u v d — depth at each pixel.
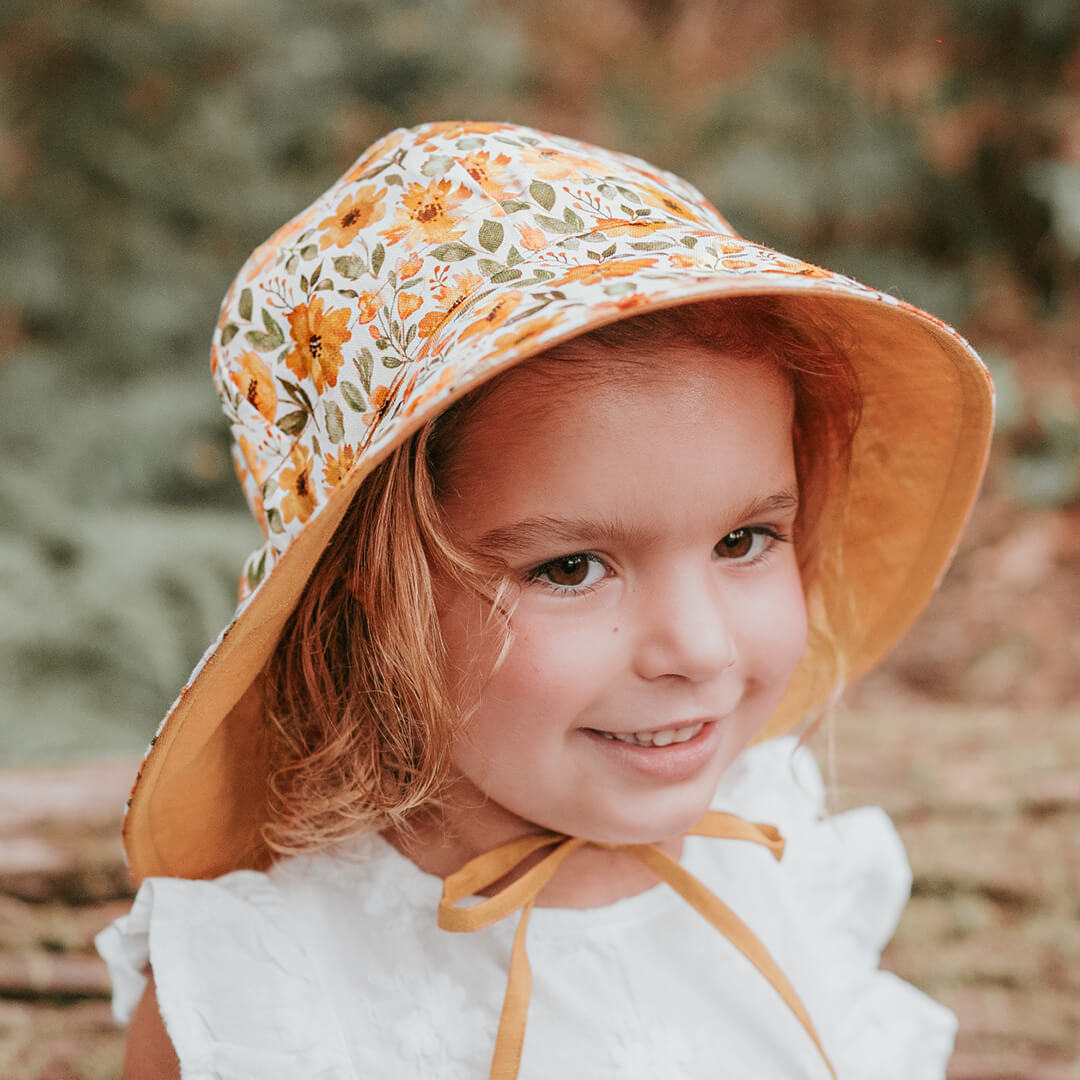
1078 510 3.34
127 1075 1.01
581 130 4.13
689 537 0.88
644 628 0.89
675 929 1.08
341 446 0.91
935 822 1.62
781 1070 1.08
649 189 0.97
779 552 1.00
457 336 0.81
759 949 1.05
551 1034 1.01
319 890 1.03
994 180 3.80
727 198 3.73
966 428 1.08
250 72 3.82
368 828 1.04
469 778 0.98
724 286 0.76
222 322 1.02
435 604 0.92
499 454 0.87
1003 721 1.83
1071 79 3.76
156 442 3.09
